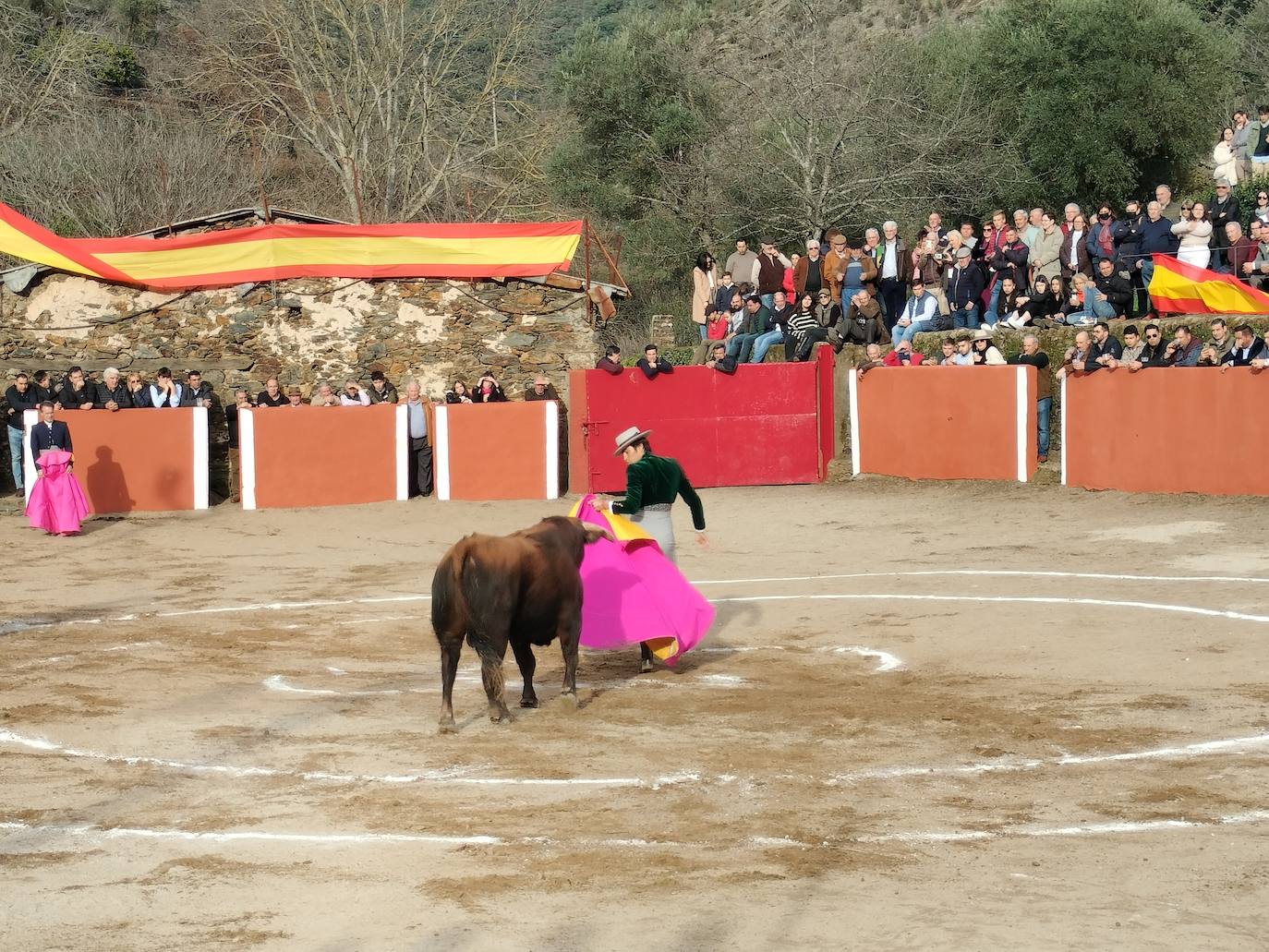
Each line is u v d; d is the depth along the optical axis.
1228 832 5.96
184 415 21.59
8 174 41.44
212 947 4.83
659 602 9.85
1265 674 9.03
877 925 4.89
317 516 20.80
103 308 24.16
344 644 11.41
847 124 37.66
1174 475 17.72
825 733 8.01
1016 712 8.38
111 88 49.16
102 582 15.35
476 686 9.60
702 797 6.73
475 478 21.98
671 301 42.62
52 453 19.25
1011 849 5.84
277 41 42.59
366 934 4.93
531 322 24.34
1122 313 20.42
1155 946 4.66
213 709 8.93
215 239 24.00
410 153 43.22
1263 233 19.61
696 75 44.78
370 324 24.27
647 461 10.23
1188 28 37.97
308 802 6.73
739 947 4.71
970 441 20.22
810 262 23.00
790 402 21.97
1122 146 38.12
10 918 5.18
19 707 9.02
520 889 5.38
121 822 6.45
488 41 44.88
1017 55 38.69
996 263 21.47
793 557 15.80
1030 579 13.30
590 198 44.50
